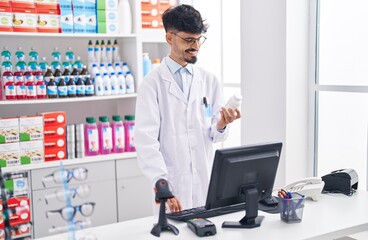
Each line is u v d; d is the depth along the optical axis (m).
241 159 1.73
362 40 2.64
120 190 3.47
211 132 2.30
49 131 3.23
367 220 1.81
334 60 2.83
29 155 3.17
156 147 2.09
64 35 3.24
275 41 2.92
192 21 2.05
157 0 3.62
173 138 2.23
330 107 2.88
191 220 1.76
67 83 3.32
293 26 2.85
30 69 3.26
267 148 1.80
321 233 1.67
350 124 2.77
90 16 3.39
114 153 3.49
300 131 2.96
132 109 3.70
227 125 2.23
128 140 3.56
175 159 2.23
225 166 1.69
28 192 3.13
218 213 1.92
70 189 1.50
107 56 3.57
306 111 2.97
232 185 1.75
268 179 1.85
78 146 3.35
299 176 2.98
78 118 3.73
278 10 2.87
